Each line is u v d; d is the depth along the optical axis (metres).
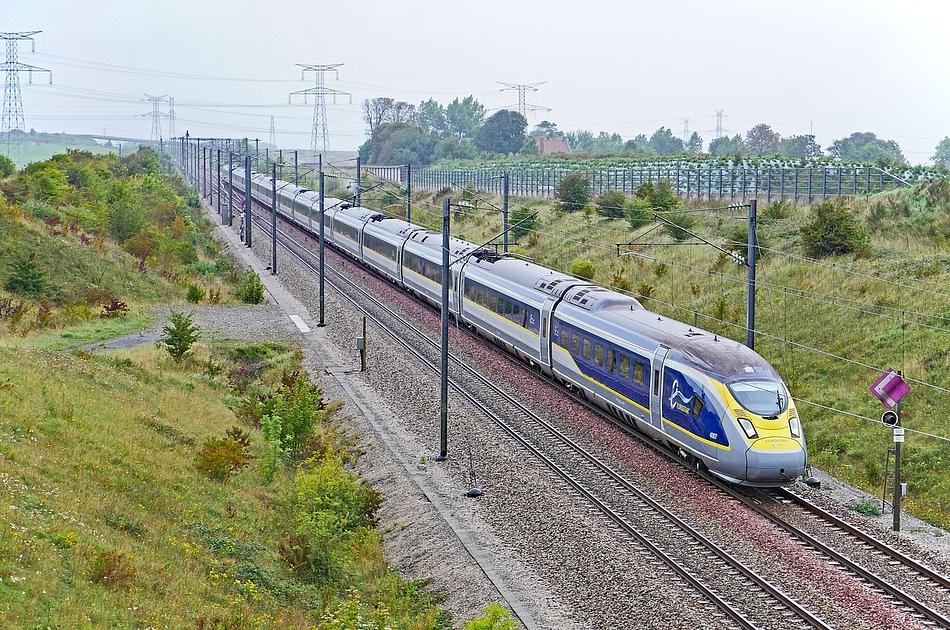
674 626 18.66
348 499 26.48
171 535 22.17
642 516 24.64
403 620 20.45
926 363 33.97
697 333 29.48
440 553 23.36
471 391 37.78
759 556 21.98
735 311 43.47
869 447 30.48
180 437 30.58
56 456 24.34
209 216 114.56
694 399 27.09
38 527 19.25
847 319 39.34
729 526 23.84
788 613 19.19
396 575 23.06
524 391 37.59
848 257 45.72
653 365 29.48
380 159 196.62
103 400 31.56
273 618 19.31
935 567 21.58
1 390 28.23
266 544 24.16
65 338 46.59
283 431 32.78
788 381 36.41
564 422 33.44
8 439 24.17
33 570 17.39
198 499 25.44
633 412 30.84
